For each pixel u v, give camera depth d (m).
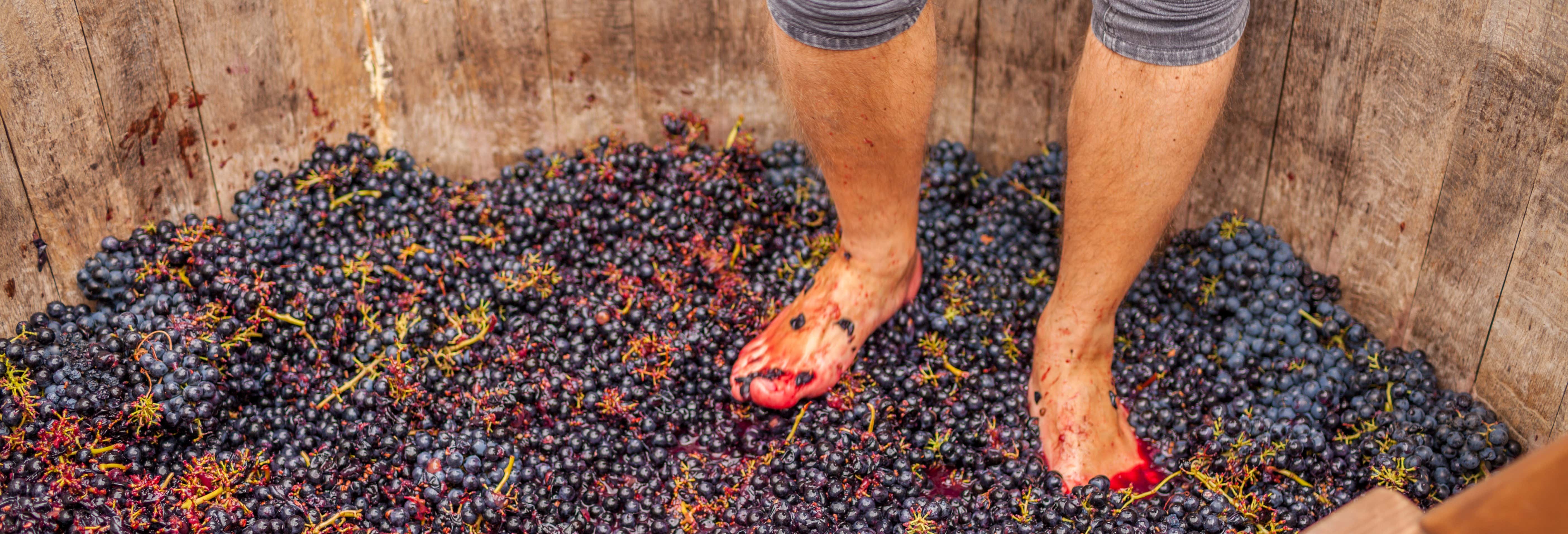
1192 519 1.56
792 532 1.55
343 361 1.70
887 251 1.67
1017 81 1.95
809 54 1.49
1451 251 1.63
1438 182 1.63
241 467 1.58
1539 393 1.57
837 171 1.60
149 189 1.76
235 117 1.82
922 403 1.69
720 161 1.93
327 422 1.64
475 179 2.00
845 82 1.50
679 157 1.96
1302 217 1.79
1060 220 1.91
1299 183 1.78
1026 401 1.68
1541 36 1.50
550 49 1.95
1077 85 1.51
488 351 1.72
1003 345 1.75
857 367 1.73
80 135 1.68
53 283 1.69
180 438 1.61
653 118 2.01
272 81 1.83
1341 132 1.71
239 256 1.74
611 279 1.81
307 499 1.57
